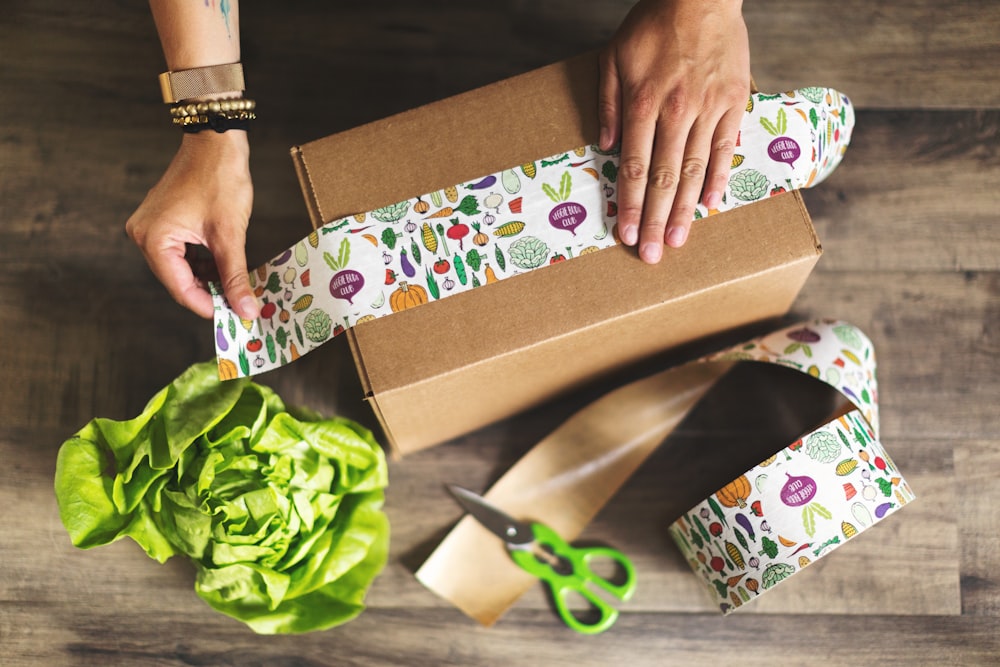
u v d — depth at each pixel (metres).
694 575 0.91
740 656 0.90
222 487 0.79
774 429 0.94
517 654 0.90
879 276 0.97
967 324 0.96
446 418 0.84
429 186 0.75
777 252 0.73
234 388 0.81
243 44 1.00
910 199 0.98
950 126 1.00
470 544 0.91
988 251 0.97
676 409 0.93
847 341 0.85
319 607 0.85
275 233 0.96
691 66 0.76
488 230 0.74
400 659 0.89
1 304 0.95
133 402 0.94
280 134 0.99
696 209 0.74
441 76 1.00
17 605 0.90
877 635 0.90
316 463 0.83
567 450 0.92
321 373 0.94
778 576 0.79
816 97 0.77
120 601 0.90
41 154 0.98
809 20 1.02
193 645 0.89
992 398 0.94
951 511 0.92
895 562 0.91
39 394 0.93
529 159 0.75
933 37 1.02
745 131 0.76
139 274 0.96
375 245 0.73
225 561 0.79
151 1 0.73
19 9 1.01
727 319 0.84
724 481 0.93
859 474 0.80
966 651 0.90
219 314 0.75
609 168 0.75
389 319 0.72
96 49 1.01
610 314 0.72
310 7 1.01
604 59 0.78
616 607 0.90
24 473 0.92
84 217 0.97
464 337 0.72
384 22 1.01
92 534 0.81
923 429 0.94
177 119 0.77
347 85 1.00
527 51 1.01
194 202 0.77
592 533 0.92
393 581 0.91
